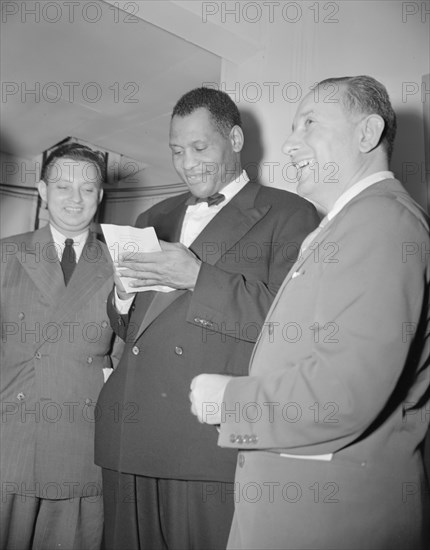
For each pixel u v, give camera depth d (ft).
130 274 5.34
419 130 9.02
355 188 4.37
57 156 7.52
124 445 5.48
